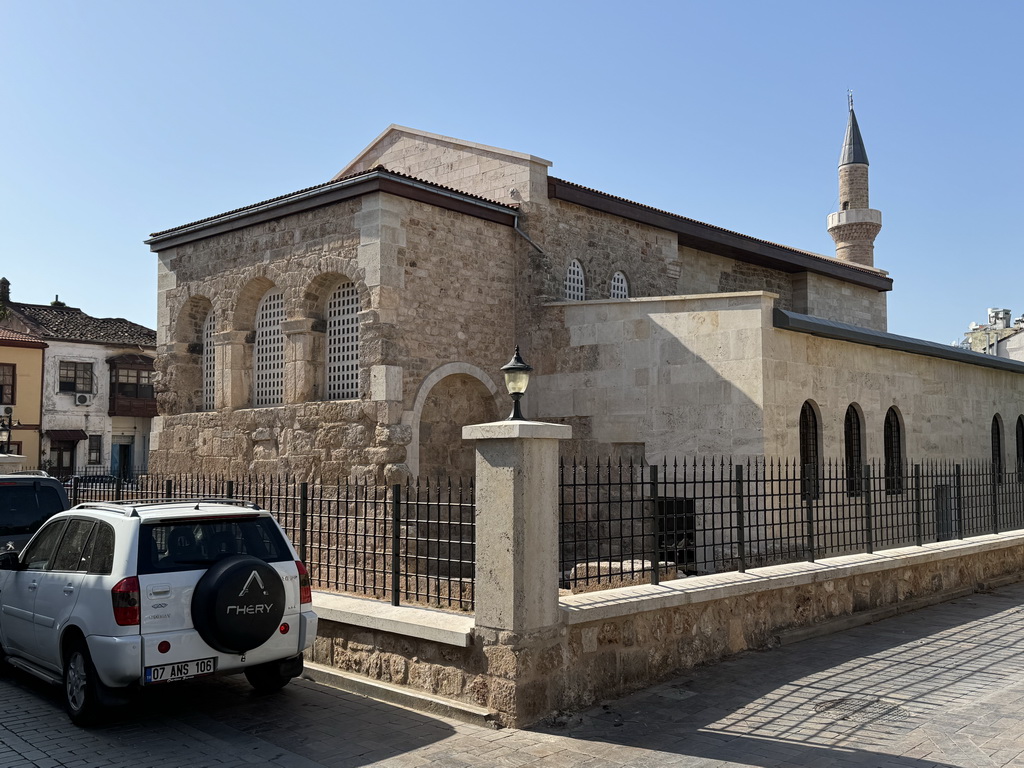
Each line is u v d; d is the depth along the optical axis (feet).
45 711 26.25
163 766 21.26
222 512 25.82
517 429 24.34
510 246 67.21
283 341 65.31
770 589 33.06
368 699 27.20
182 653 23.48
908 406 68.54
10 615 28.58
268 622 24.49
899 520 65.67
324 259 61.26
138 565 23.65
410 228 59.41
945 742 22.00
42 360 136.98
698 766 20.84
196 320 74.69
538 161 66.90
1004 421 84.12
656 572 30.48
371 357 57.52
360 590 38.22
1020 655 31.17
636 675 27.53
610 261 72.54
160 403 74.64
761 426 53.52
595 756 21.70
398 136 78.54
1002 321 215.92
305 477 60.95
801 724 23.70
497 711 24.26
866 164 130.11
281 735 23.63
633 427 59.47
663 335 58.49
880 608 38.78
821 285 95.61
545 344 64.64
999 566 49.26
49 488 40.06
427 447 61.21
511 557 24.34
